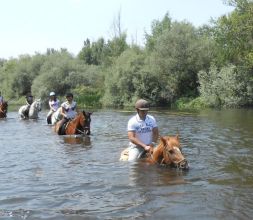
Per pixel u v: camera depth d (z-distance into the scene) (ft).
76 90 196.34
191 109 128.57
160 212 19.57
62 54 233.96
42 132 60.23
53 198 22.34
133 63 170.30
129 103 167.63
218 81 140.26
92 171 29.43
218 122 72.84
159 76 161.48
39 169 30.71
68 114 58.39
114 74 174.70
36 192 23.70
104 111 120.78
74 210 20.12
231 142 44.60
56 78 211.00
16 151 40.40
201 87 146.82
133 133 33.35
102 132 58.49
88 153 38.52
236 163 32.07
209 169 29.66
